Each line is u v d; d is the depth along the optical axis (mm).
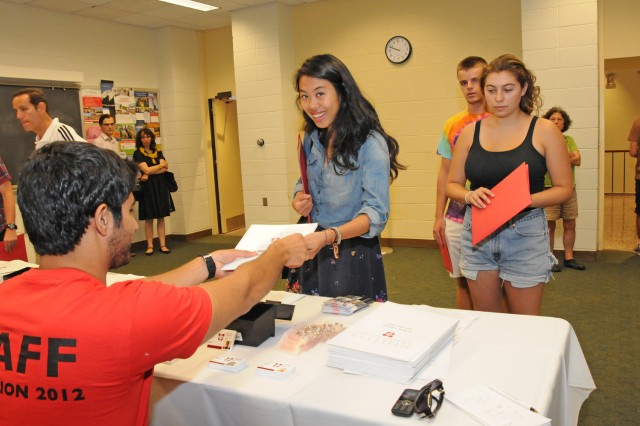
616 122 10125
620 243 5637
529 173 1896
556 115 4508
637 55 4961
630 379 2629
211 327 1003
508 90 1851
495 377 1150
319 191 1892
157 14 6109
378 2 5758
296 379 1190
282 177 6176
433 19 5527
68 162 915
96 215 934
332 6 5992
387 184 1776
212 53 7262
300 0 5926
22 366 886
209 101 7391
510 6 5168
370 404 1055
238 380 1201
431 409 1005
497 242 1947
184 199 7102
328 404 1060
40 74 5570
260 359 1314
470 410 1001
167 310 927
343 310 1592
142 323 896
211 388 1184
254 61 6113
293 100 6211
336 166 1805
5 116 5266
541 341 1321
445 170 2666
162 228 6434
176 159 7047
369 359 1179
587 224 4871
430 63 5613
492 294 2045
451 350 1281
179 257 6164
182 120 7051
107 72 6324
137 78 6699
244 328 1396
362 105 1773
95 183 923
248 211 6477
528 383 1120
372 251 1888
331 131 1783
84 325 879
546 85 4773
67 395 882
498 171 1929
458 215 2543
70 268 952
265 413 1120
